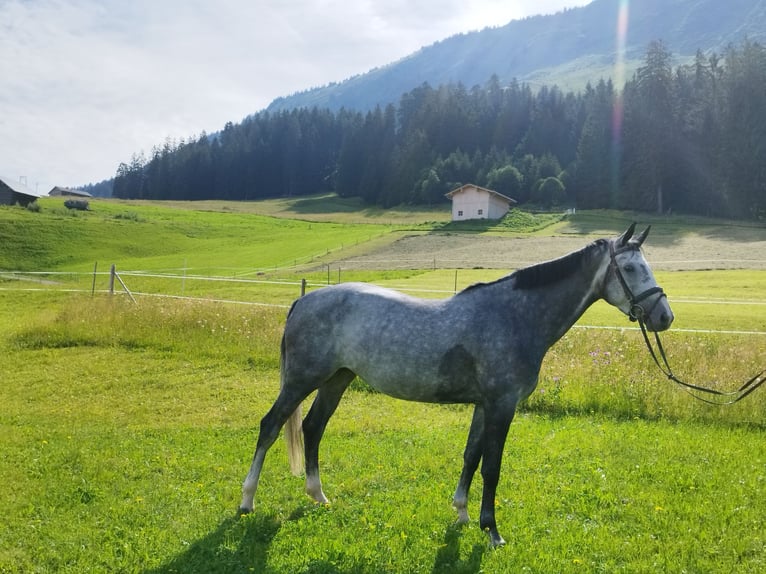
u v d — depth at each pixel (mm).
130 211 88812
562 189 95312
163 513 5996
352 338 5945
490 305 5738
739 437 9070
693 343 13484
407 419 10305
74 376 13141
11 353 15164
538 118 118500
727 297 25719
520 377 5582
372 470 7445
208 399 11617
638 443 8570
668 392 10711
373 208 122625
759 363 11578
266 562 5035
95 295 21094
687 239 56406
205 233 70125
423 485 6922
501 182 101000
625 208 83250
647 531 5727
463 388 5738
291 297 27188
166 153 166625
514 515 6090
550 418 10469
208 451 8203
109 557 5059
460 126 127250
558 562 5059
